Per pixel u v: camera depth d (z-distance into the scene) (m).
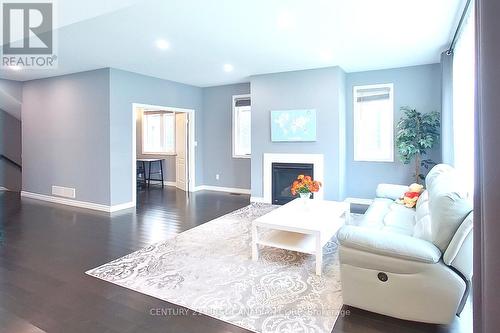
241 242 3.67
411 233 2.75
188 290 2.50
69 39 3.88
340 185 5.45
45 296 2.41
